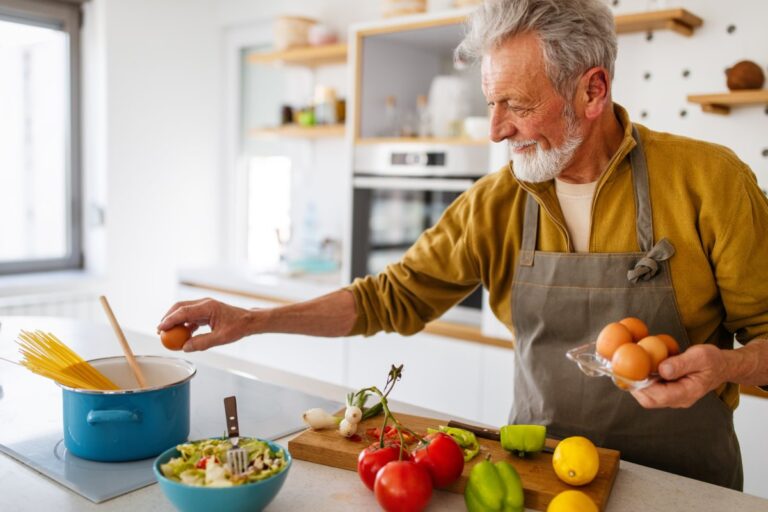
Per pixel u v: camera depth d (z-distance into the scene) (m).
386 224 2.70
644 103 2.32
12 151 3.42
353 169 2.79
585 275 1.23
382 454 0.95
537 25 1.06
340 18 3.34
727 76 2.04
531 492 0.93
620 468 1.08
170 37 3.65
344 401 1.38
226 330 1.24
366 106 2.77
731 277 1.14
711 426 1.20
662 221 1.18
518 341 1.35
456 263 1.40
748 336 1.19
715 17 2.16
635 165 1.20
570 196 1.26
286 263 3.48
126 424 1.03
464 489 0.96
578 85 1.10
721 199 1.14
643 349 0.89
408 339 2.57
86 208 3.61
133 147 3.56
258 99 3.83
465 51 1.16
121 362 1.20
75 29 3.48
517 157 1.17
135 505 0.91
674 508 0.94
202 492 0.81
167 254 3.76
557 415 1.26
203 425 1.20
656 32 2.28
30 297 3.23
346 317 1.41
